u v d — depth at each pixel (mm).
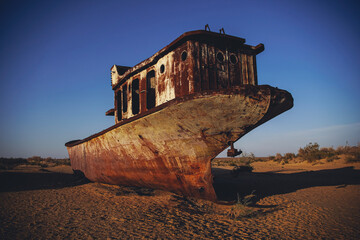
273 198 6328
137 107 8609
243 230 3820
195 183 5703
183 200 5965
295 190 7559
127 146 7199
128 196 6781
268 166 19594
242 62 6633
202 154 5473
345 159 15609
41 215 4703
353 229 3836
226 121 4934
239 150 5195
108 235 3555
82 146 11211
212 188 5371
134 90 8656
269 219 4453
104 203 5824
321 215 4664
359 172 11305
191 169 5699
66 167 19172
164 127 5574
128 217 4535
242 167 13742
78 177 12062
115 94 10328
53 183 10062
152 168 6695
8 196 6766
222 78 6156
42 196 6797
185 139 5457
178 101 4895
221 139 5195
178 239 3404
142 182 7539
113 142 7840
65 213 4852
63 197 6660
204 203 5785
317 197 6355
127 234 3600
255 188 8039
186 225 4062
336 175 11086
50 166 20438
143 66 7430
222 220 4422
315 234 3629
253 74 6770
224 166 20625
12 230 3787
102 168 9359
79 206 5500
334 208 5176
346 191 7051
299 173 12867
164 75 6625
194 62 5809
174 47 6312
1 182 9445
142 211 5000
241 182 9570
